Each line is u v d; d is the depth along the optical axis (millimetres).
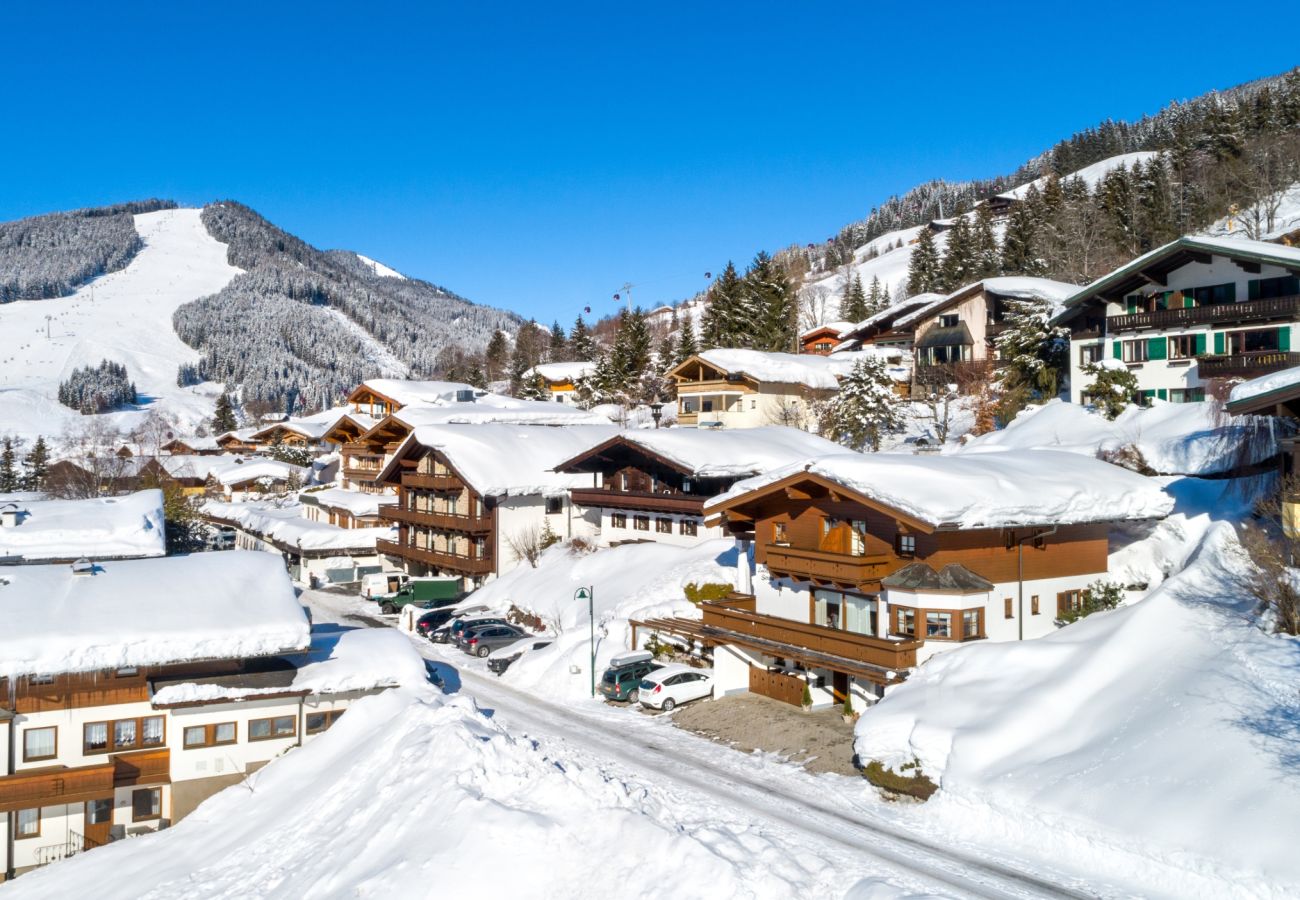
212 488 101500
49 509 49281
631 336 101812
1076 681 25547
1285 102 121750
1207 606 27125
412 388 90938
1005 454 36000
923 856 21141
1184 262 51844
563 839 20844
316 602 58250
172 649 29531
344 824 24109
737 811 24172
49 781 27562
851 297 127188
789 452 48344
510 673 40594
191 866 24516
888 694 28078
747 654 36094
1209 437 39031
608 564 48312
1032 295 67875
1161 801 20109
